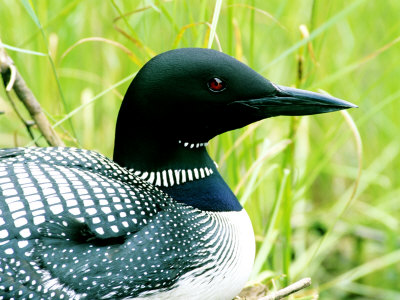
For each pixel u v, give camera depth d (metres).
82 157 5.78
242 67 5.72
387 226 9.83
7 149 5.79
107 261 5.32
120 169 5.82
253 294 7.04
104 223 5.34
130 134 5.85
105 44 9.39
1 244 5.15
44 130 7.13
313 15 7.72
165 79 5.62
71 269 5.24
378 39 10.77
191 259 5.59
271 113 5.82
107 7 9.33
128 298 5.44
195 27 7.31
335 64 10.39
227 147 7.64
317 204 11.28
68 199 5.33
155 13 8.66
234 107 5.75
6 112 8.38
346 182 11.31
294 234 9.64
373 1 10.59
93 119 9.20
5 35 8.66
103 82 9.12
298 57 7.52
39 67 8.65
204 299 5.75
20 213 5.20
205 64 5.61
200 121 5.77
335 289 10.16
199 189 5.91
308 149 9.45
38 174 5.43
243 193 7.76
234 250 5.84
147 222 5.52
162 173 5.87
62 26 9.00
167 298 5.61
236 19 8.47
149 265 5.42
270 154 7.62
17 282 5.15
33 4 6.97
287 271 7.63
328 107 5.80
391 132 10.59
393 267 10.27
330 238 9.80
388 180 10.44
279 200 7.46
